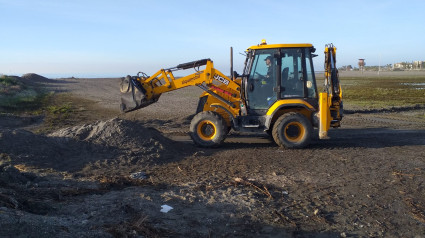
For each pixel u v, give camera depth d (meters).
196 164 8.61
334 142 11.37
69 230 4.29
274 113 10.09
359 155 9.39
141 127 10.37
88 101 28.09
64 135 10.18
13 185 6.06
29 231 3.91
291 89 10.26
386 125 15.09
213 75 10.82
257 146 10.87
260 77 10.32
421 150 9.96
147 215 5.38
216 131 10.42
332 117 10.41
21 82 48.41
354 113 19.52
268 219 5.44
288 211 5.75
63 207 5.50
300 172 7.87
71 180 7.07
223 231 5.04
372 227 5.23
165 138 10.66
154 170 8.10
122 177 7.36
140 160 8.70
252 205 5.93
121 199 6.02
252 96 10.41
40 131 14.10
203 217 5.46
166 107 22.81
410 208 5.88
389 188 6.81
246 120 10.48
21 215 4.37
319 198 6.30
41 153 8.61
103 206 5.60
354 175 7.62
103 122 10.39
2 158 8.08
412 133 12.95
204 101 11.16
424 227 5.23
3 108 21.77
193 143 11.55
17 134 8.95
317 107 10.29
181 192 6.51
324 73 10.59
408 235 5.00
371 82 54.84
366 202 6.14
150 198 6.11
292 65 10.20
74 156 8.90
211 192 6.53
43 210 5.20
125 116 18.81
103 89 44.41
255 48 10.23
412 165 8.37
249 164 8.56
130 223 4.99
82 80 72.12
